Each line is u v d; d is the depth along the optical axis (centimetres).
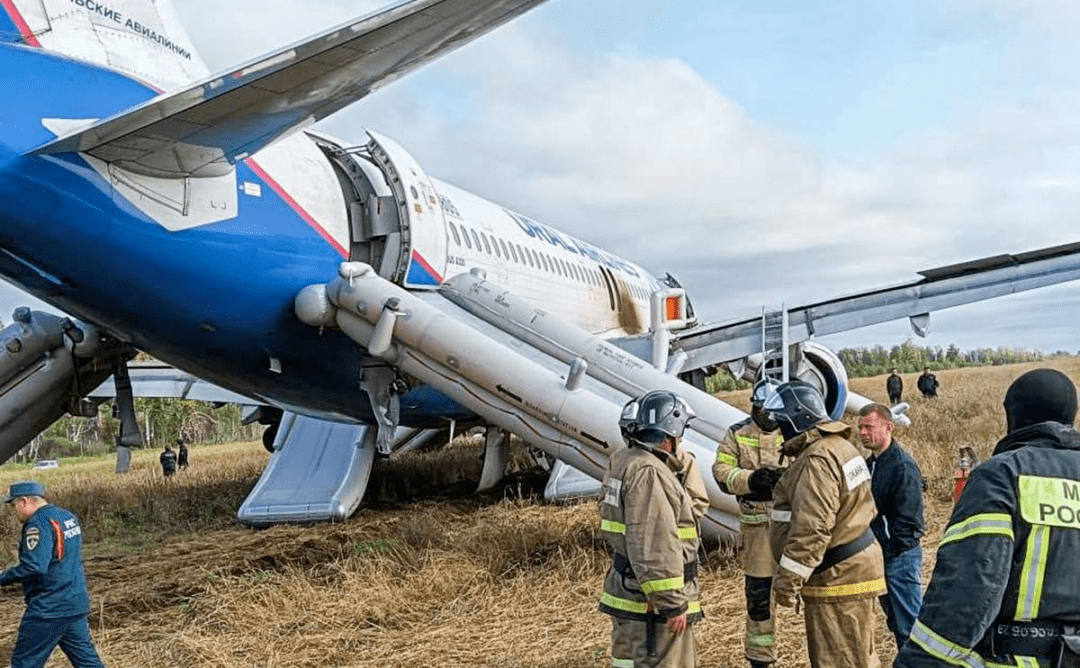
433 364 974
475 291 1145
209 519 1331
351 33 636
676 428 458
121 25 881
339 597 793
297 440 1331
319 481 1255
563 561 838
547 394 918
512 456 2019
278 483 1270
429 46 662
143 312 898
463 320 1105
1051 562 286
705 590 776
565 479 1283
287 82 690
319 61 667
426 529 1031
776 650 596
